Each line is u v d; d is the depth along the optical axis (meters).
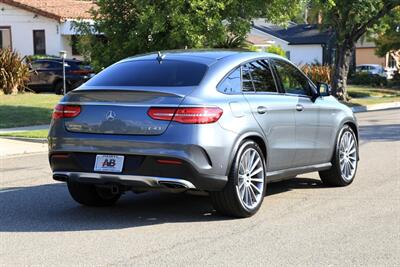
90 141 7.04
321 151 8.89
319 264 5.66
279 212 7.79
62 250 6.15
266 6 19.02
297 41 55.53
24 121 19.62
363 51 66.44
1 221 7.43
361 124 20.53
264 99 7.78
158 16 17.52
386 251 6.07
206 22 17.89
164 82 7.20
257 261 5.75
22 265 5.67
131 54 18.80
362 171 10.91
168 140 6.71
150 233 6.80
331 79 35.97
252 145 7.42
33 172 11.30
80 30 19.55
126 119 6.90
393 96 39.53
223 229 6.95
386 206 8.09
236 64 7.62
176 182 6.77
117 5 18.80
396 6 31.55
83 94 7.21
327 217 7.50
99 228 7.05
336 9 30.88
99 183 7.11
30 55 35.94
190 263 5.70
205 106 6.86
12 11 37.88
